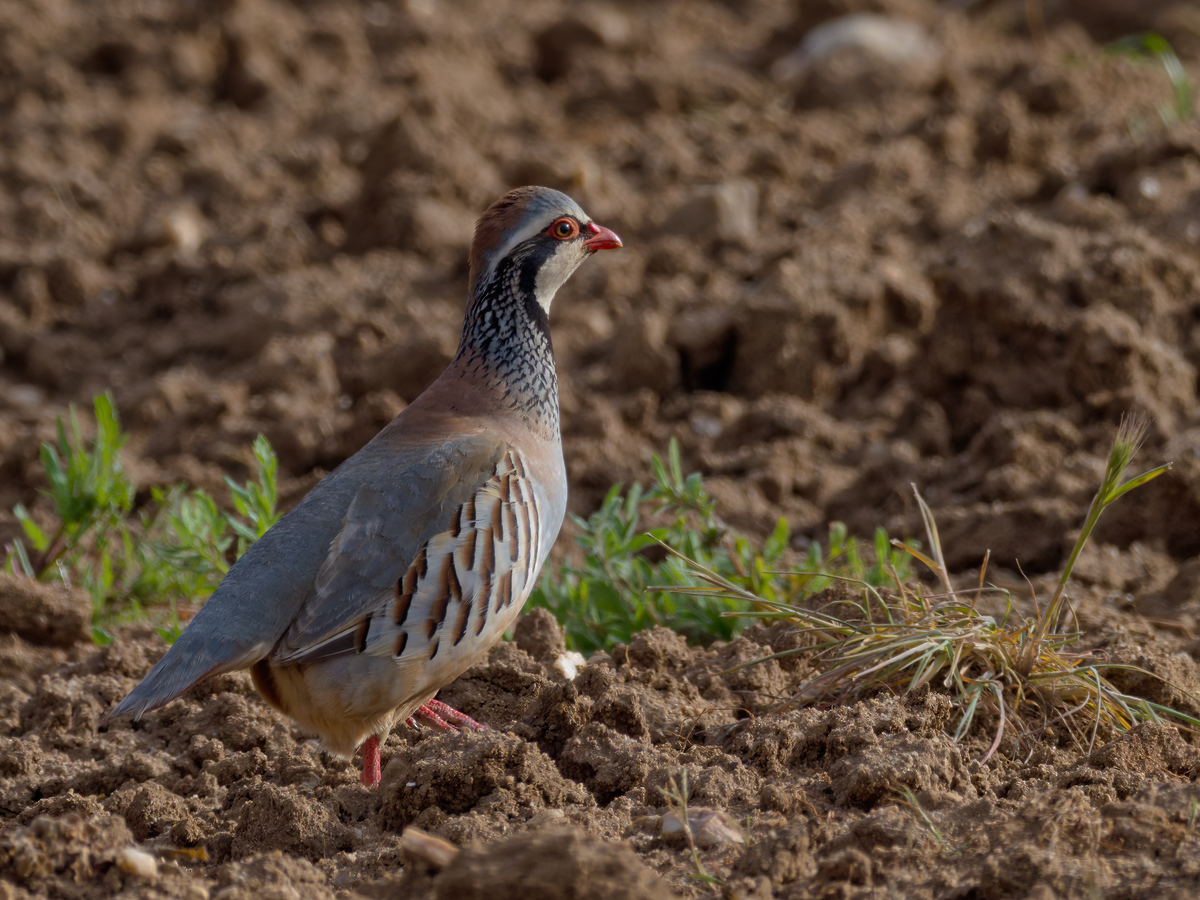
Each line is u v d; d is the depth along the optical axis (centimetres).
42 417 1502
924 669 827
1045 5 2391
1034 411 1324
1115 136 1759
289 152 1992
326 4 2561
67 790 814
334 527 777
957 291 1373
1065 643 866
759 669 897
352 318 1566
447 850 629
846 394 1422
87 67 2311
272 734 865
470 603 778
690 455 1341
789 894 625
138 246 1823
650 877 573
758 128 2025
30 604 1045
